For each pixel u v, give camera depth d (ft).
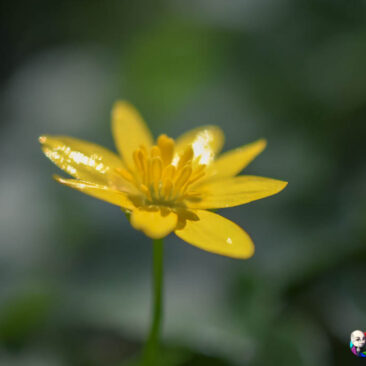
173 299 0.81
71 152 0.72
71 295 0.82
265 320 0.80
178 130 0.94
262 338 0.79
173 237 0.85
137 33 1.16
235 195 0.71
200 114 0.94
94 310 0.81
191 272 0.83
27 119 0.95
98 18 1.28
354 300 0.82
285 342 0.79
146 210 0.69
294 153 0.90
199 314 0.80
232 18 1.04
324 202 0.87
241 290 0.82
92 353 0.80
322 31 0.99
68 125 0.94
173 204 0.71
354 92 0.93
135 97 0.99
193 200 0.71
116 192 0.70
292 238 0.85
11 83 1.11
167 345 0.78
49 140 0.72
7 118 0.99
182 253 0.84
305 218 0.86
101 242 0.85
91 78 1.01
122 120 0.74
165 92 0.99
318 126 0.92
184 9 1.11
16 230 0.86
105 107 0.96
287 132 0.92
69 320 0.81
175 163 0.74
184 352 0.78
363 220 0.84
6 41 1.30
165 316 0.80
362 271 0.83
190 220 0.69
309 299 0.82
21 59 1.29
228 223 0.69
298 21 1.00
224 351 0.78
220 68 0.99
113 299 0.81
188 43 1.04
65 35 1.30
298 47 0.98
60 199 0.87
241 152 0.74
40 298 0.81
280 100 0.94
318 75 0.95
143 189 0.70
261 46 0.99
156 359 0.73
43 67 1.07
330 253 0.83
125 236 0.85
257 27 1.01
